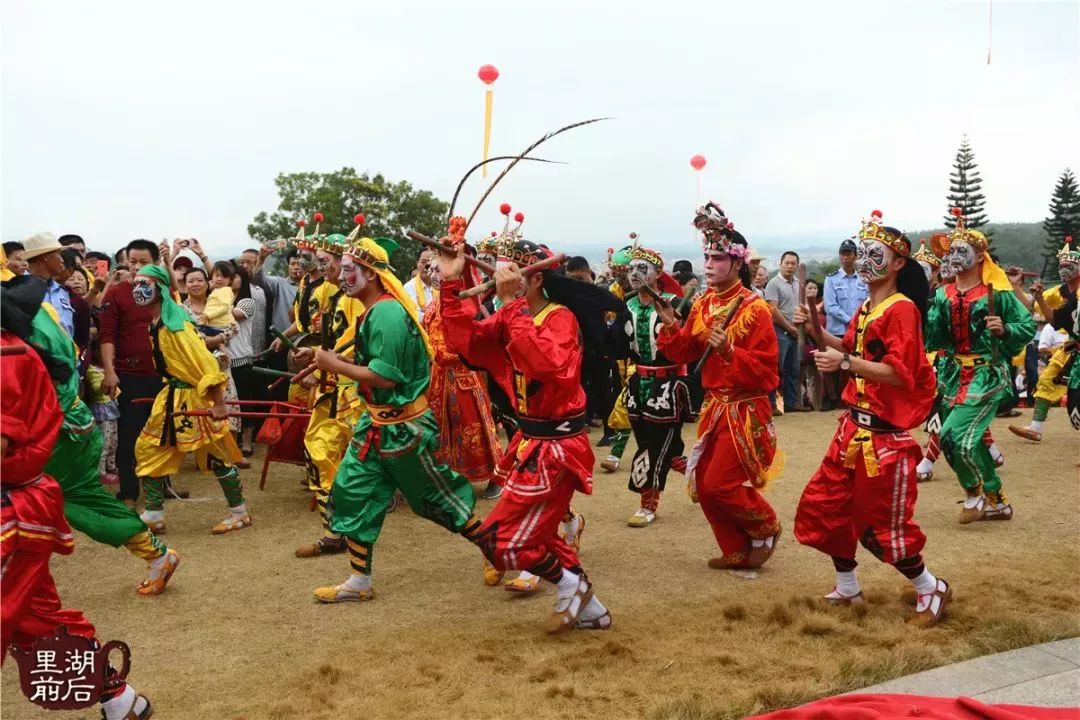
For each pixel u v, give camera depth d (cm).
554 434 448
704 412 548
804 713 357
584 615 470
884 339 465
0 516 327
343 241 625
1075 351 866
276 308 981
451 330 454
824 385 1204
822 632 460
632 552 610
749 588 535
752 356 525
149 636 475
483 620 493
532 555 445
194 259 988
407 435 506
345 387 621
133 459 725
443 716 379
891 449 464
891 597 506
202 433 632
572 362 436
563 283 454
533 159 442
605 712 381
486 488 767
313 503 732
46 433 343
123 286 724
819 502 486
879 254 470
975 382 654
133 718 372
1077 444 936
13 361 336
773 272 1281
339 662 435
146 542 520
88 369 747
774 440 545
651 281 638
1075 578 530
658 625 477
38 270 577
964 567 555
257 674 427
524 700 391
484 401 598
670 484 804
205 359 620
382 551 621
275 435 710
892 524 465
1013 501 719
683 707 378
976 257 658
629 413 664
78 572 578
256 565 589
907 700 371
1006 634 450
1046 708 364
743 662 426
